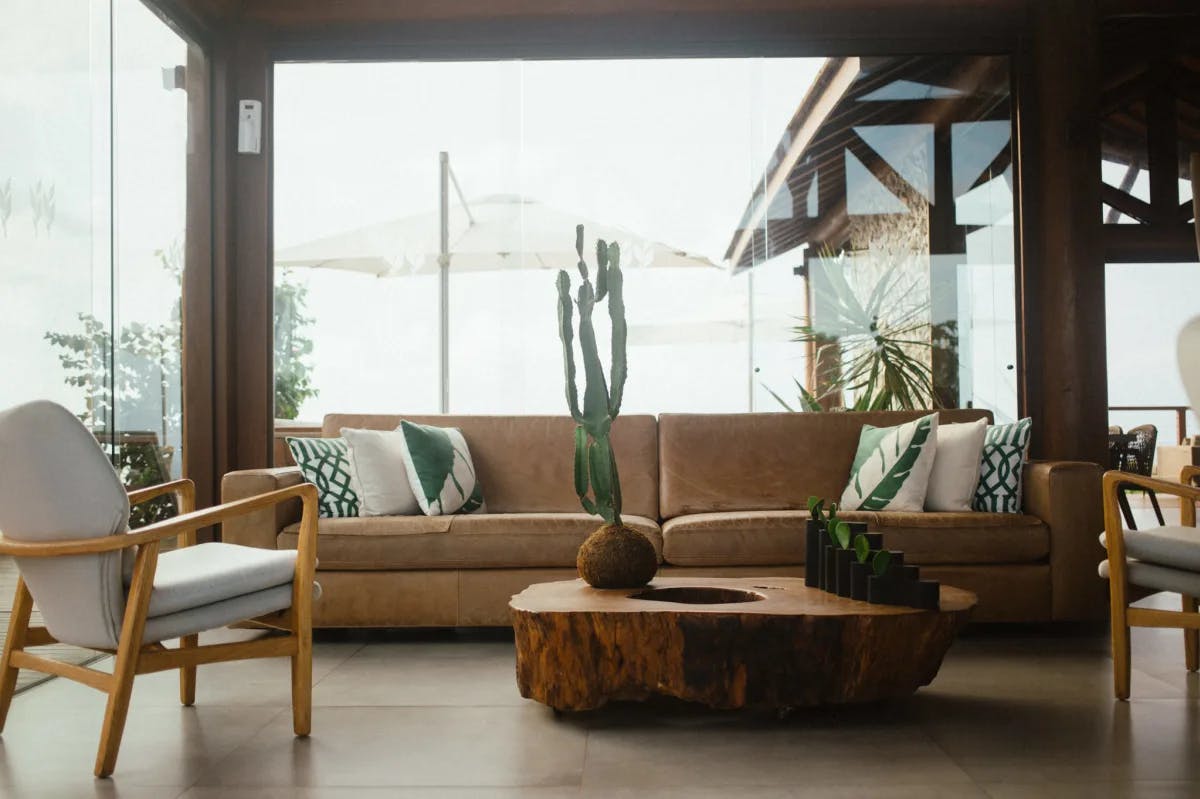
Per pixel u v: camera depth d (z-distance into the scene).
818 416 4.32
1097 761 2.23
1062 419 4.66
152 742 2.43
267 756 2.31
